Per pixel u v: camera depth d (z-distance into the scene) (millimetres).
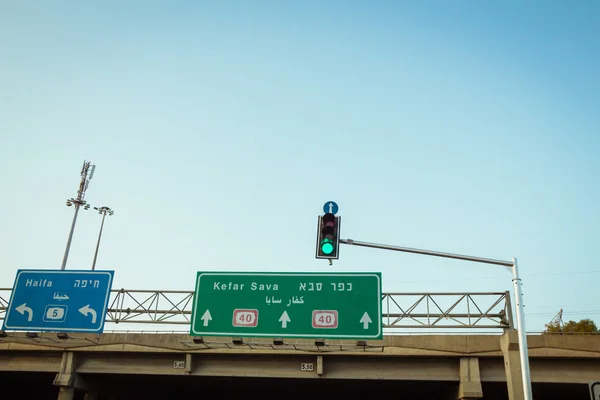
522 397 24797
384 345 27203
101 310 26375
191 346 28328
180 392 39344
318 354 27812
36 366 29844
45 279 27203
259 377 28312
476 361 26688
